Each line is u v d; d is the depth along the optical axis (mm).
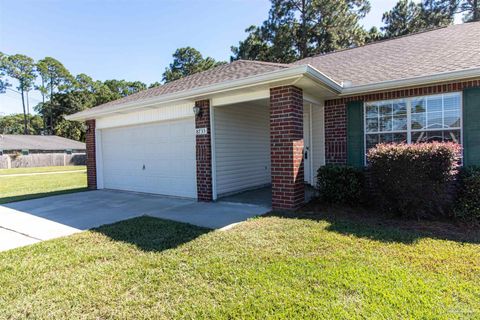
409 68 6738
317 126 8539
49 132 53125
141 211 6656
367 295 2605
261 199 7594
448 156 4762
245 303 2555
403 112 6590
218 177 7750
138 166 9633
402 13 26250
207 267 3322
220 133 7824
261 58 26422
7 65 50750
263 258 3535
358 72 7680
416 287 2709
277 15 25484
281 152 6082
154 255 3758
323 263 3309
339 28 24547
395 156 5141
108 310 2539
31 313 2527
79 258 3734
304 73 5141
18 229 5324
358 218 5301
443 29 9867
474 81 5633
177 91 7602
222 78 7168
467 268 3088
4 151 33062
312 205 6332
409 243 3904
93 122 10797
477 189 4824
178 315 2432
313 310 2408
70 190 10492
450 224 4809
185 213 6223
